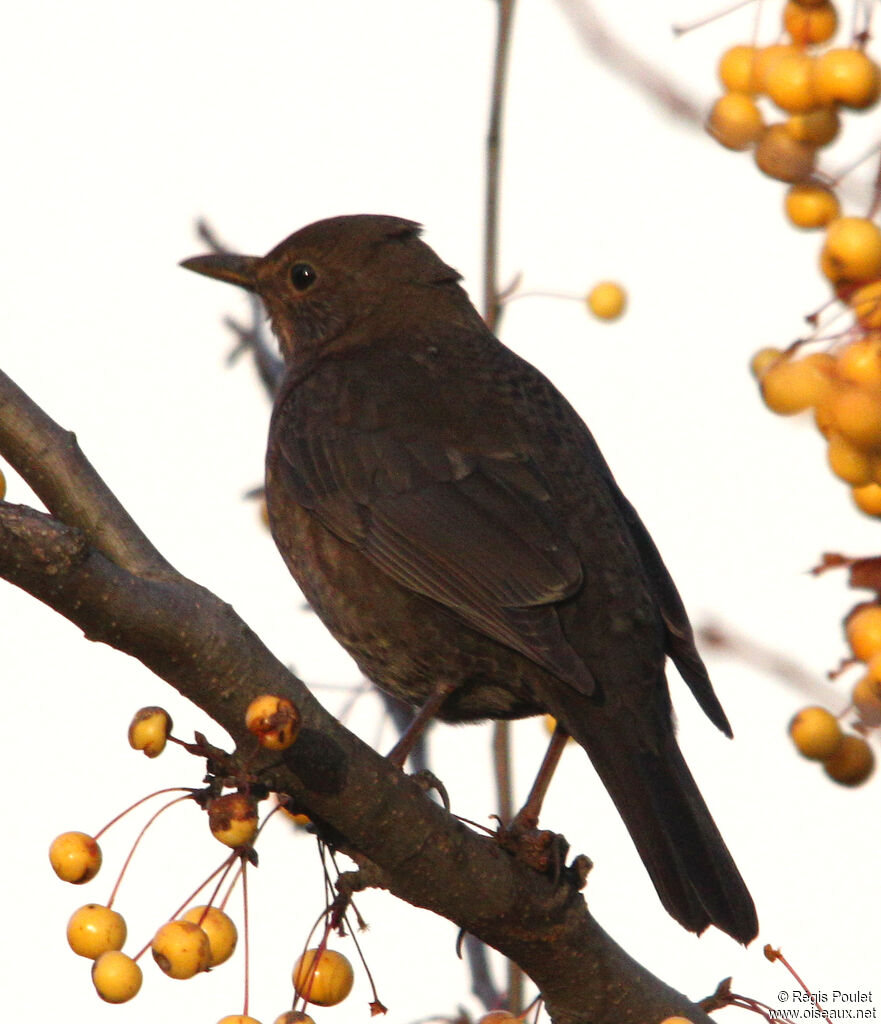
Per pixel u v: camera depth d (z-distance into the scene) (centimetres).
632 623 883
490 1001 943
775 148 654
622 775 830
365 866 700
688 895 780
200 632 625
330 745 656
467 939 972
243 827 606
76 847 615
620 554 912
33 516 597
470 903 708
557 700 862
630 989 754
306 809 673
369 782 668
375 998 675
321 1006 666
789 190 661
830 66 638
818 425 633
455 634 909
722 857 799
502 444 954
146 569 686
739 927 770
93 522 697
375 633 945
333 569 961
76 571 599
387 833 679
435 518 923
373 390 1002
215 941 610
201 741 619
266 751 648
